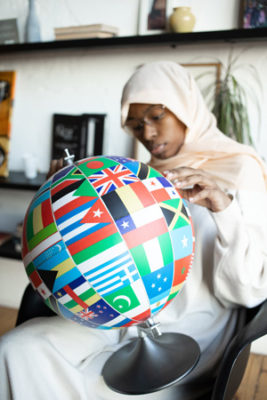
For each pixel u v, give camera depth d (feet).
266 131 5.60
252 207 3.33
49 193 2.17
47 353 2.71
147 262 2.04
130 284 2.04
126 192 2.08
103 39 5.63
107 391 2.69
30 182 6.11
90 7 6.33
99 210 2.01
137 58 6.18
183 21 5.34
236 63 5.62
